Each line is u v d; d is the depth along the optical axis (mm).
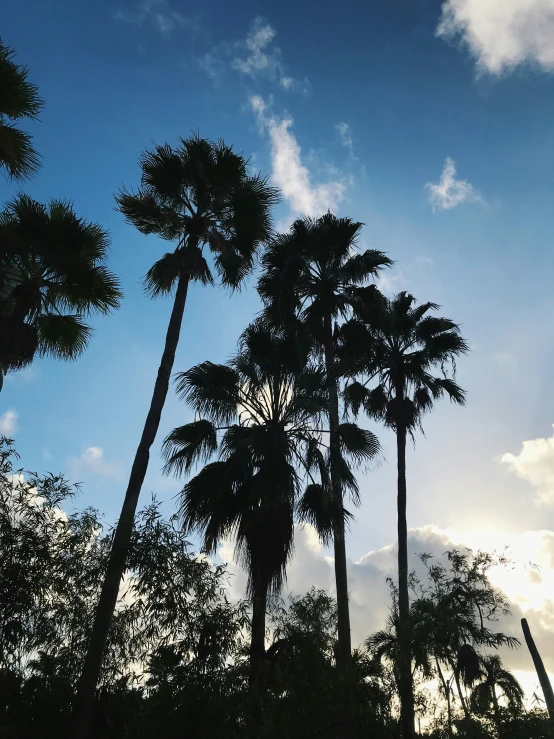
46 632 8617
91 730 8484
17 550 8344
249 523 14508
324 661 9656
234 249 15039
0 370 11578
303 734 9070
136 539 9453
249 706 9047
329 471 16297
